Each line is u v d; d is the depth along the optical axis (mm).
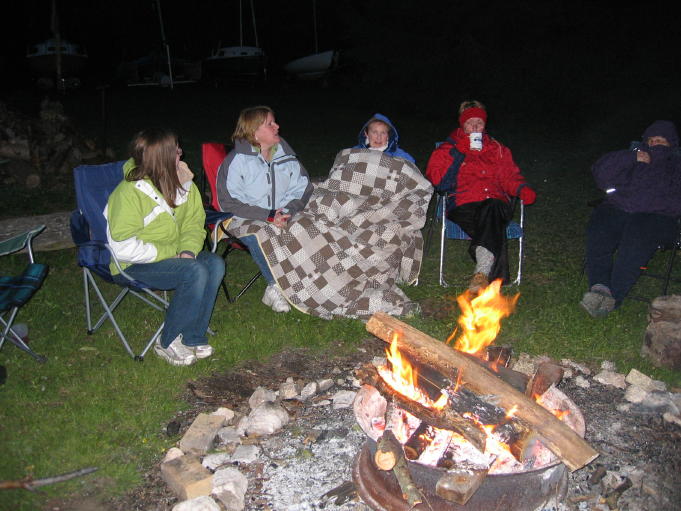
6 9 16312
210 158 4453
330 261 4238
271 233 4223
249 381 3539
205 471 2688
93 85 16312
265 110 4223
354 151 4605
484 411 2619
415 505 2457
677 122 11344
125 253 3445
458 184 4793
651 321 3934
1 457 2781
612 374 3605
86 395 3266
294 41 19547
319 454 2939
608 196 4559
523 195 4660
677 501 2705
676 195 4344
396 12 13484
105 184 3748
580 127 11539
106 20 17609
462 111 4895
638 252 4297
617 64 12180
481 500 2416
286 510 2613
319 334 4016
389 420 2811
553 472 2504
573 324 4160
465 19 13484
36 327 3922
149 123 10992
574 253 5473
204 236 3793
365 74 13266
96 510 2576
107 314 3689
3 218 5852
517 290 4691
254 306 4375
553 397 2941
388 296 4277
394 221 4453
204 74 16781
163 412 3195
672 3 12773
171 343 3623
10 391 3248
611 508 2639
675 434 3139
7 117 7188
